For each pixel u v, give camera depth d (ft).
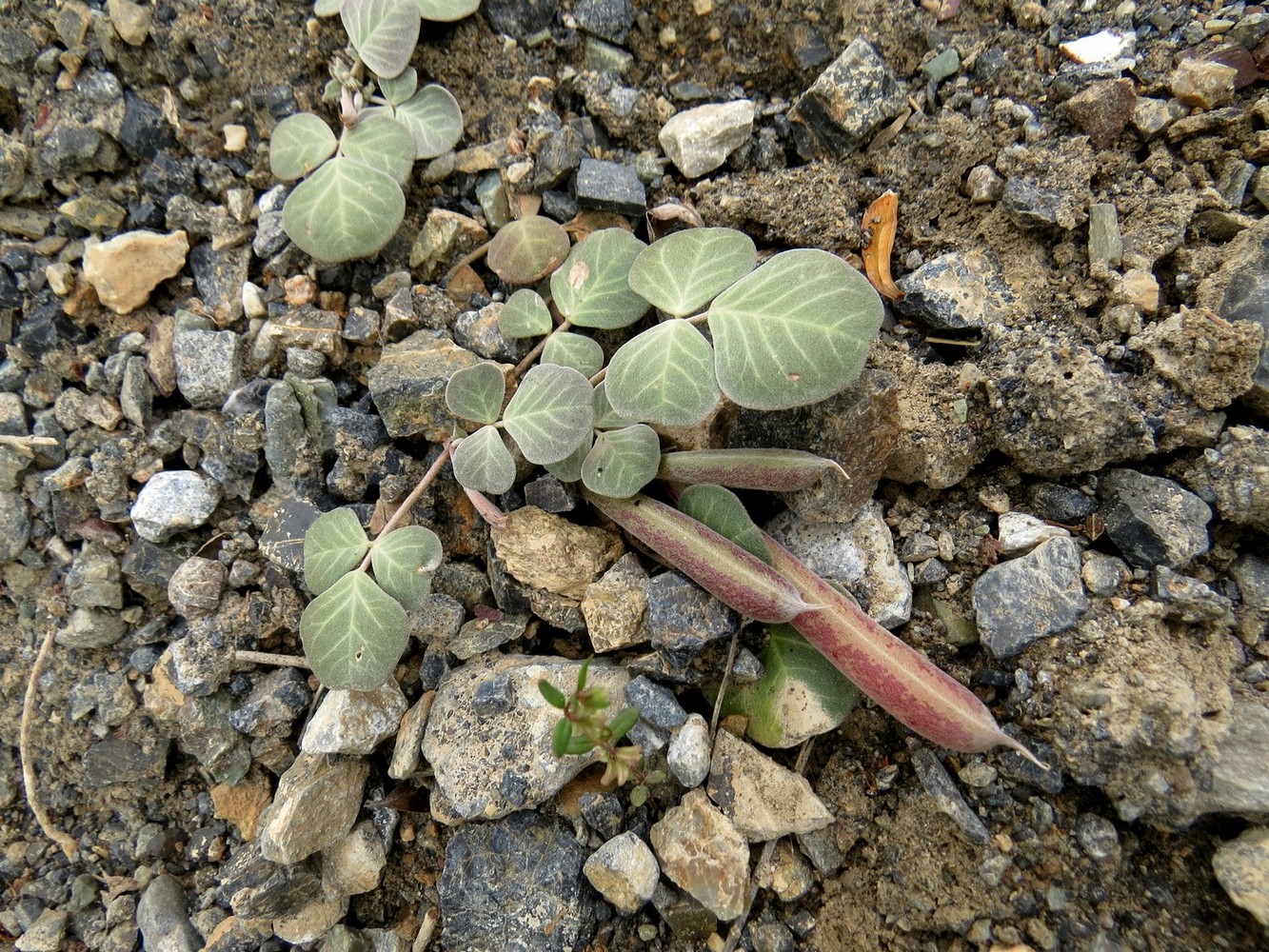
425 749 0.32
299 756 0.34
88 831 0.37
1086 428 0.30
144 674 0.36
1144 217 0.33
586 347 0.34
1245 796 0.26
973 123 0.35
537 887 0.30
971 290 0.33
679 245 0.31
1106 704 0.28
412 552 0.32
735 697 0.32
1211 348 0.29
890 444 0.31
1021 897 0.29
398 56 0.36
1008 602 0.30
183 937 0.35
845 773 0.32
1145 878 0.28
